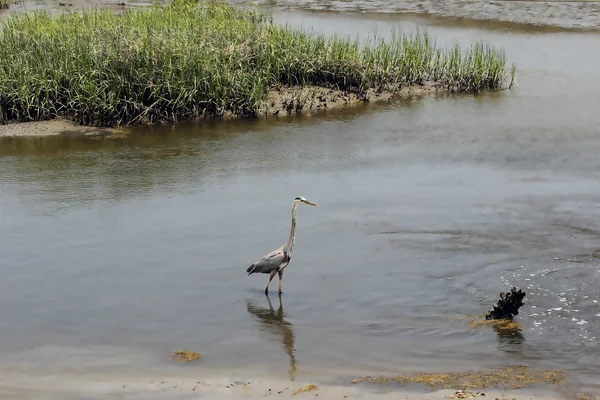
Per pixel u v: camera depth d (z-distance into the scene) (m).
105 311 10.65
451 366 9.02
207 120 22.03
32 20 28.61
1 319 10.43
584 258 12.04
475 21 36.88
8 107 21.52
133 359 9.36
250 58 24.38
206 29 26.11
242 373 8.97
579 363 9.01
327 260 12.25
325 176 16.94
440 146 19.28
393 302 10.77
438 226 13.60
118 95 21.36
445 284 11.27
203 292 11.22
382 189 15.90
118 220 14.24
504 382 8.57
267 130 20.98
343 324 10.20
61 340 9.87
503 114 22.36
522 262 11.95
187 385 8.68
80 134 20.48
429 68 26.83
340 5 41.94
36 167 17.72
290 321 10.30
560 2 41.56
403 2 42.88
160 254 12.60
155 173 17.28
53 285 11.48
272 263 10.90
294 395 8.39
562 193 15.41
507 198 15.14
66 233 13.59
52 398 8.41
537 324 10.05
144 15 29.05
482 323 10.11
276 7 40.91
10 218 14.40
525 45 31.75
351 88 24.83
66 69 21.95
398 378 8.75
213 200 15.35
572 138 19.69
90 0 41.28
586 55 29.98
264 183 16.48
